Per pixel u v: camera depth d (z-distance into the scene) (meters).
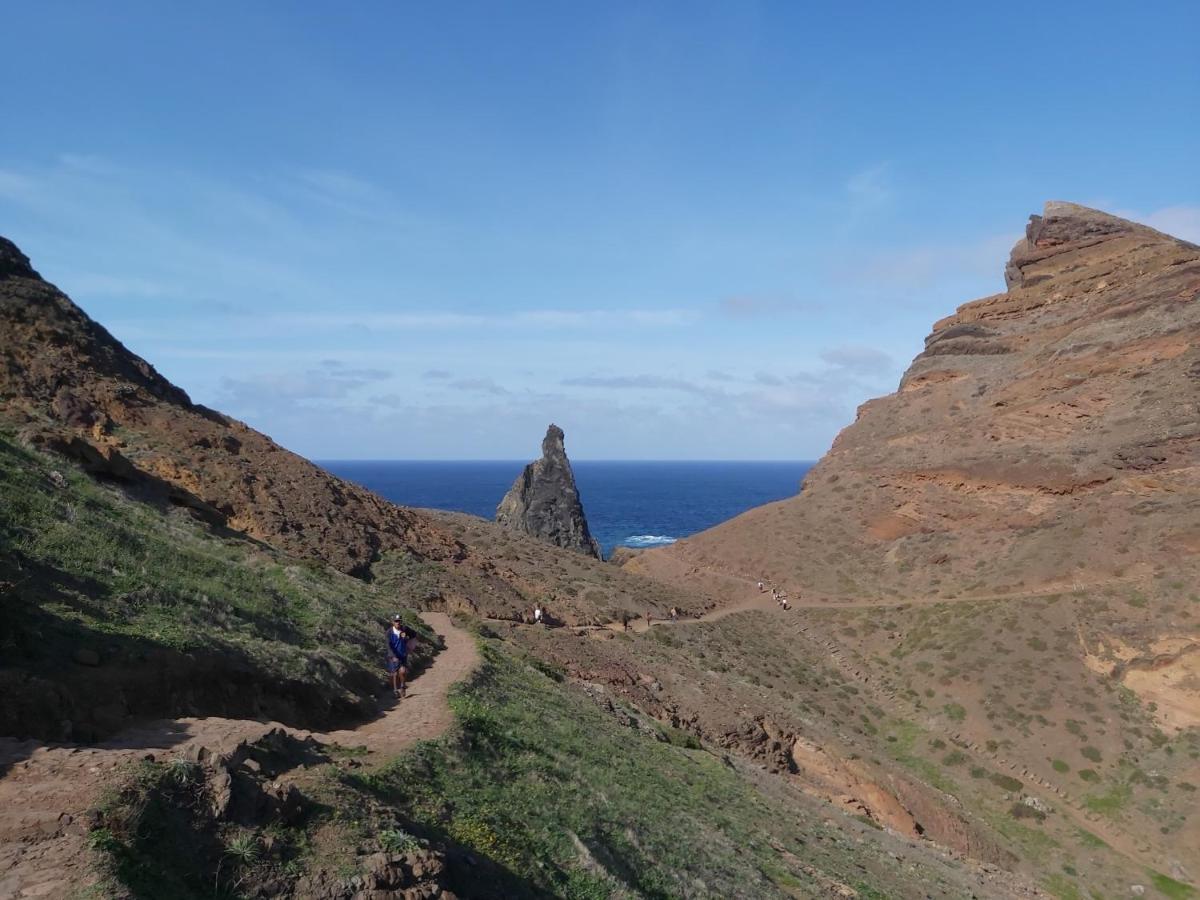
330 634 20.36
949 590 64.56
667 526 196.12
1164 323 74.00
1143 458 62.81
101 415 36.66
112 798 7.31
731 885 15.37
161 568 17.42
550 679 28.97
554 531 96.56
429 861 8.77
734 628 62.72
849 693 53.94
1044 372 80.44
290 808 8.55
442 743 14.05
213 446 41.00
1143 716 44.91
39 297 39.84
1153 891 34.72
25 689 9.22
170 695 11.55
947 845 36.50
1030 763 44.22
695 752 29.88
